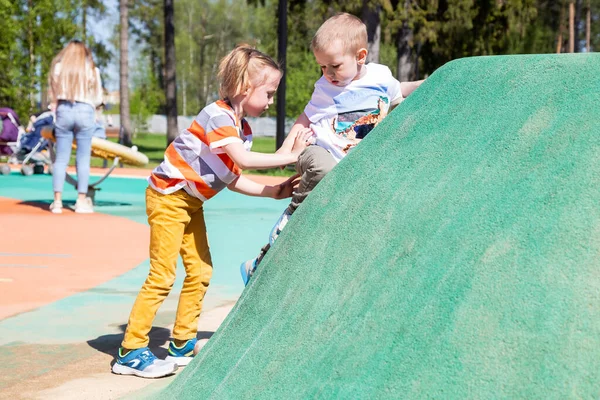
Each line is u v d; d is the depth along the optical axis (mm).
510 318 1771
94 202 11648
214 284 5344
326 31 3375
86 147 9914
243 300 2826
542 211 1945
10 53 26938
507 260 1888
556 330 1699
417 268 2078
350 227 2486
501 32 30062
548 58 2459
